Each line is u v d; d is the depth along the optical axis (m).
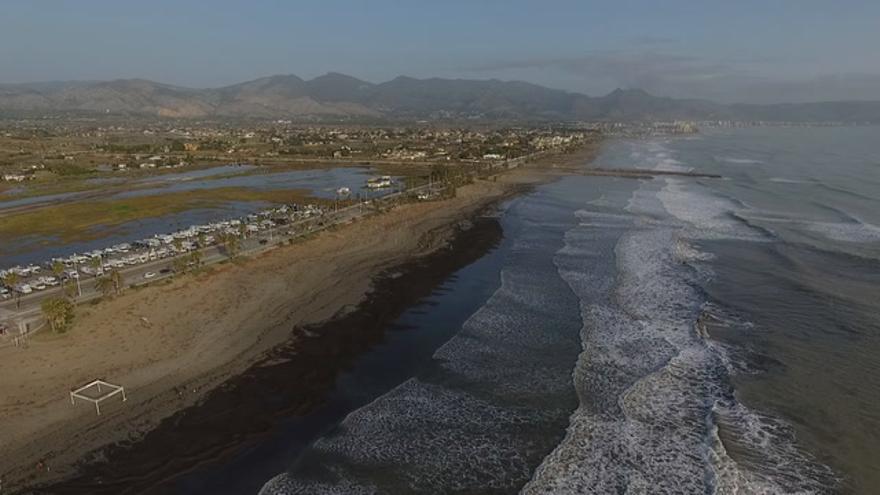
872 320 49.88
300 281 63.94
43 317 50.72
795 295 56.53
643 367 42.88
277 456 33.06
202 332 49.41
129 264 69.75
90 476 30.95
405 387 41.00
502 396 39.53
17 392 38.56
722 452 31.94
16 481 30.31
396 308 56.72
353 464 32.38
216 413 37.34
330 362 44.94
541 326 51.41
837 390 38.59
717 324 50.22
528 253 76.62
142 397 38.78
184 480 30.88
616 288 60.56
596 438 34.22
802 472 30.36
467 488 30.31
